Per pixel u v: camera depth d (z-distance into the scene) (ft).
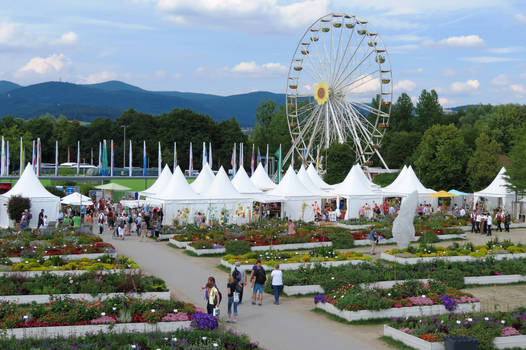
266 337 73.82
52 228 169.68
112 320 73.61
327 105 316.40
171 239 160.66
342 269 108.78
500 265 119.75
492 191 242.17
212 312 77.10
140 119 468.34
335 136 350.02
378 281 101.91
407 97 570.46
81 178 315.78
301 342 71.87
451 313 81.61
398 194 243.81
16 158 453.58
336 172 337.93
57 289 88.33
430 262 120.47
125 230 180.86
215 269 122.01
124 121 473.26
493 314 79.77
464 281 110.52
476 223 193.47
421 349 68.49
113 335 68.90
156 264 126.62
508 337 71.10
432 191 249.14
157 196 200.64
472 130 422.00
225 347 67.10
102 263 111.14
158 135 459.73
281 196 216.33
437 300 87.25
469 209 251.19
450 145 327.47
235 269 85.56
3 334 68.13
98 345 65.87
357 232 167.22
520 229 205.67
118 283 91.35
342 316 82.94
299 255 129.08
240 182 235.61
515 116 417.90
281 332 76.23
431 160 336.70
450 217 212.84
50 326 71.41
